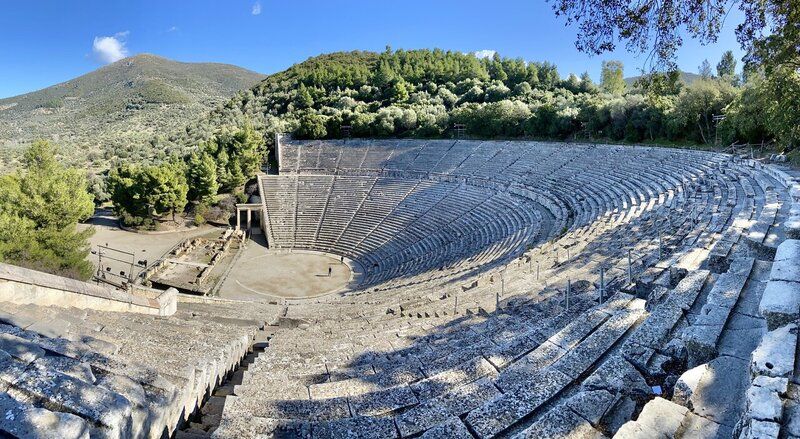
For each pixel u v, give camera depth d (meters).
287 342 14.23
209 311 23.67
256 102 130.88
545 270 21.70
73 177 41.91
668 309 9.17
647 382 7.04
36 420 5.04
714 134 54.94
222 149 76.00
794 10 15.12
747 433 4.64
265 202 65.56
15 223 31.98
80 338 10.55
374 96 113.69
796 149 34.91
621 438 5.21
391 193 63.88
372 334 14.80
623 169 47.19
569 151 58.50
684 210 26.88
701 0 14.45
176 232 64.56
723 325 7.71
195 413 9.45
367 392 9.03
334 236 58.69
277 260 53.22
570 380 7.59
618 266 17.88
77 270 34.59
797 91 28.27
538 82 113.81
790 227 11.34
